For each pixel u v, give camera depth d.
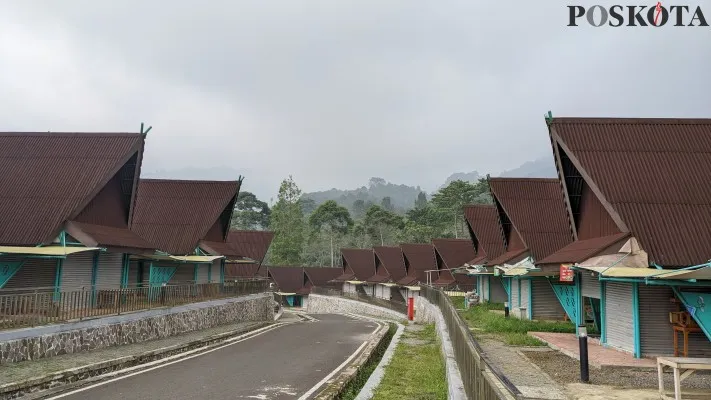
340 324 36.38
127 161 25.31
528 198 29.05
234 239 54.34
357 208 181.00
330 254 98.94
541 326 21.23
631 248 14.09
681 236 14.23
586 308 22.47
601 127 18.31
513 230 30.52
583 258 15.24
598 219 18.09
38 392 11.83
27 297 14.70
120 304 19.53
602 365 13.14
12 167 23.48
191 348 19.98
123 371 14.73
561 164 19.20
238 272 53.31
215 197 35.94
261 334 26.56
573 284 19.39
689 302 12.27
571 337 18.78
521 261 26.42
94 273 22.48
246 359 17.62
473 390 8.30
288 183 86.31
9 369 12.88
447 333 20.33
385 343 25.08
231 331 25.72
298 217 85.69
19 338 13.99
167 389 12.40
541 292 25.00
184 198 35.88
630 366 12.98
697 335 13.79
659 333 14.10
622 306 15.27
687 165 16.64
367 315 52.56
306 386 13.13
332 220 101.56
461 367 11.25
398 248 61.97
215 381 13.52
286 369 15.68
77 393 11.84
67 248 19.94
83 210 22.42
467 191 90.12
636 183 16.06
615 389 11.18
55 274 21.31
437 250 48.88
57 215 21.09
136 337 19.78
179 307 23.98
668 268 13.59
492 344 18.09
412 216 94.50
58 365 13.73
